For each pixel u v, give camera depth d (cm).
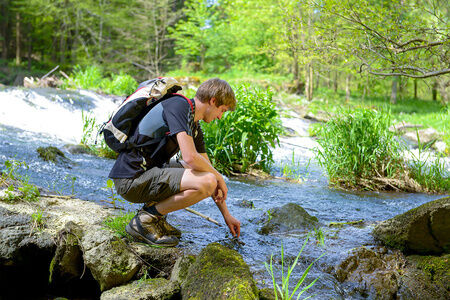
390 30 425
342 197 466
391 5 436
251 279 198
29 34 3244
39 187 344
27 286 242
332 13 434
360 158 544
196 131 247
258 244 281
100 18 3011
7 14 3372
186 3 2900
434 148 930
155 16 2983
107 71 2888
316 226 322
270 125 610
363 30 438
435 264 246
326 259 257
